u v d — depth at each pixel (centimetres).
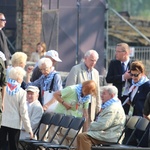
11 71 3269
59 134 3438
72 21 5984
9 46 6569
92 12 6028
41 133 3494
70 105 3425
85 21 6009
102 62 6009
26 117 3262
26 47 5928
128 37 8894
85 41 6012
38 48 5072
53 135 3412
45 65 3553
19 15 5922
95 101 3525
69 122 3328
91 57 3534
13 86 3256
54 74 3578
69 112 3438
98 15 6044
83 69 3553
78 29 5994
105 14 6062
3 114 3247
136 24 9775
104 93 3216
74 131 3391
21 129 3453
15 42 6406
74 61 5972
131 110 3503
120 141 3256
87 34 6016
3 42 3800
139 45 8825
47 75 3575
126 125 3256
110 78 3566
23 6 5909
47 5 5944
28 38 5931
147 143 3228
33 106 3475
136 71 3394
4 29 6494
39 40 5931
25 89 3622
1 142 3262
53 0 5953
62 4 5966
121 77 3534
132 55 7312
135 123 3231
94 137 3200
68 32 5981
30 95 3475
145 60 7438
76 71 3547
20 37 5934
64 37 5978
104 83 4653
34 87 3481
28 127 3281
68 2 5978
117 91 3259
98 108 3531
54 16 5947
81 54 5991
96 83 3562
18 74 3266
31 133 3297
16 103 3256
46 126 3494
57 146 3231
